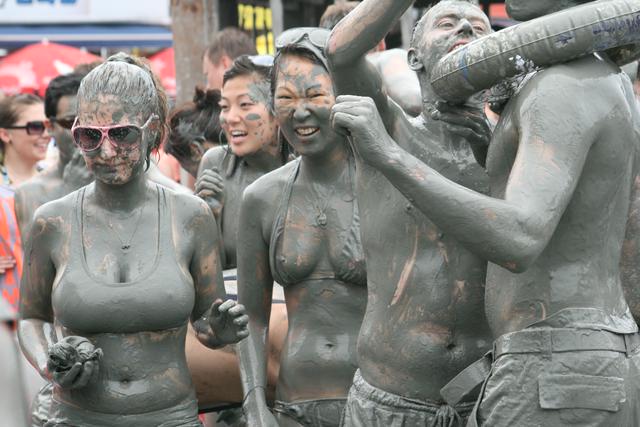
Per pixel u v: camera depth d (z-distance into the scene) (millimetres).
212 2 23047
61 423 11719
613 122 9398
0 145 19844
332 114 9445
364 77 10727
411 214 11086
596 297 9531
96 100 11516
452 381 10422
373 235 11273
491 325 9914
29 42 30062
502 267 9375
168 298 11609
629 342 9609
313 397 12891
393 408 11211
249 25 24453
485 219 8930
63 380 11227
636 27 9305
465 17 10836
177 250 11836
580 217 9461
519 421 9477
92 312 11523
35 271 12023
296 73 12508
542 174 9055
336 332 12883
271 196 13023
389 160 9219
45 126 18422
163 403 11719
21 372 6309
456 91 9742
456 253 11023
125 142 11516
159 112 12023
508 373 9555
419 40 11023
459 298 11031
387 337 11219
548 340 9422
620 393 9383
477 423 9750
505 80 9703
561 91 9273
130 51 31938
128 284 11578
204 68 19969
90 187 12047
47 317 12289
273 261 13008
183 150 17891
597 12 9258
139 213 11883
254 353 13094
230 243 15297
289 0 24453
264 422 12609
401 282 11148
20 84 28609
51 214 11906
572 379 9344
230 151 15547
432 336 11102
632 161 9711
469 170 11078
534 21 9383
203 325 12109
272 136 15195
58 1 30062
